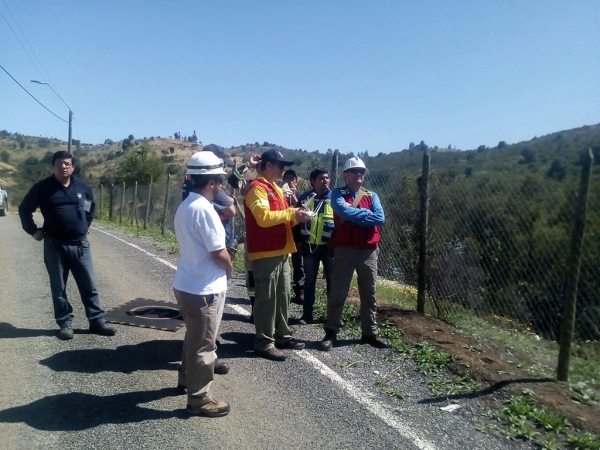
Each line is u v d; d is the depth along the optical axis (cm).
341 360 510
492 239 593
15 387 415
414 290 709
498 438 375
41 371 448
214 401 388
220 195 542
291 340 533
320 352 529
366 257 543
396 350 539
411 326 596
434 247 653
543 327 552
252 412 394
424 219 661
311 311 627
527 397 431
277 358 501
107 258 1000
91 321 546
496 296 593
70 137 2889
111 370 458
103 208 2512
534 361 510
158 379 444
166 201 1553
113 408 388
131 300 685
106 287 750
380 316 635
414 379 473
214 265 379
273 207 497
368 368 493
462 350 529
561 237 524
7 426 355
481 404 425
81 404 392
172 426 366
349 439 362
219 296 382
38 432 350
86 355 489
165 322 595
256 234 496
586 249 507
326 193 628
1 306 639
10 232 1512
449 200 640
